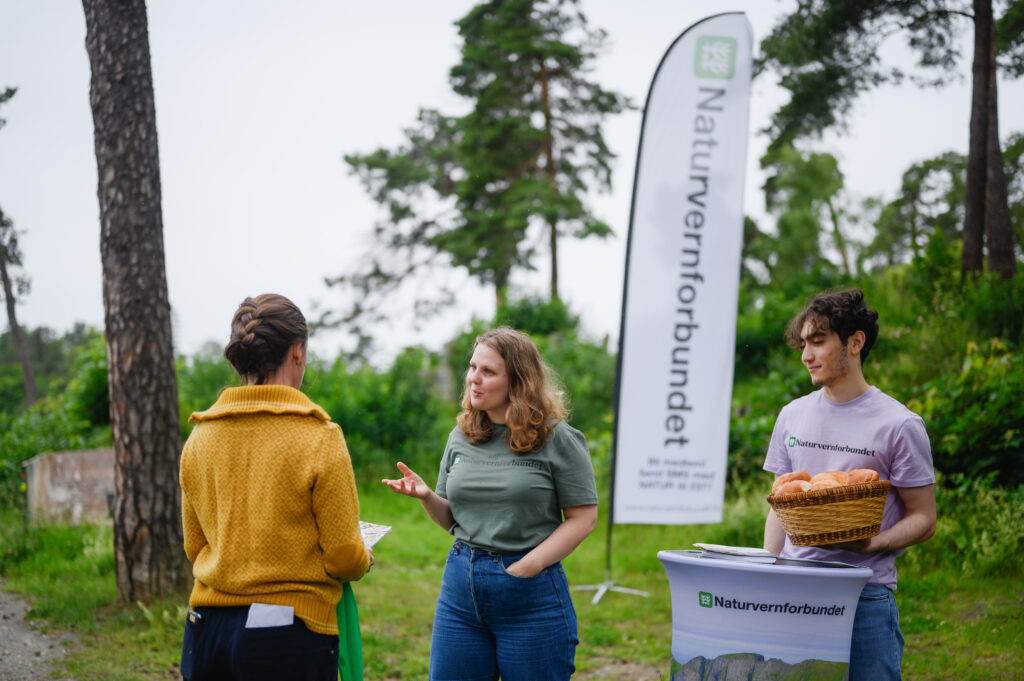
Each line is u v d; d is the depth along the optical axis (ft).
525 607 9.48
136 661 16.43
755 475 31.17
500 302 90.99
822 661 7.66
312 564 8.01
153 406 19.34
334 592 8.25
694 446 23.36
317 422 8.14
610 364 58.39
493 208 95.50
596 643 19.12
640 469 23.35
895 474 8.77
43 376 114.42
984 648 16.85
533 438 9.54
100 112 19.34
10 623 18.95
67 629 18.44
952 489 24.64
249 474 7.91
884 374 32.76
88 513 30.27
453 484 9.95
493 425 10.11
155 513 19.29
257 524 7.82
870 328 9.00
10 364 115.85
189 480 8.30
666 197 23.18
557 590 9.63
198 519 8.39
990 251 41.47
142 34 19.60
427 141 100.53
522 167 94.58
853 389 9.10
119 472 19.42
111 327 19.43
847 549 8.36
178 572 19.48
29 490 30.30
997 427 24.32
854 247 133.28
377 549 29.50
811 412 9.41
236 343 8.23
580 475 9.70
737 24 23.18
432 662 9.97
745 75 23.27
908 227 114.11
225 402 8.18
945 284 40.63
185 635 8.20
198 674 8.00
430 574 26.13
